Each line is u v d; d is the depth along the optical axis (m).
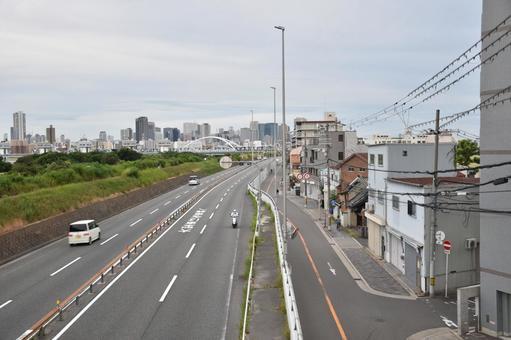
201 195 72.12
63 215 40.75
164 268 26.92
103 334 16.86
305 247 34.12
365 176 43.28
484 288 17.12
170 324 17.86
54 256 31.00
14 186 42.72
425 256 22.09
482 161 17.16
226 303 20.38
